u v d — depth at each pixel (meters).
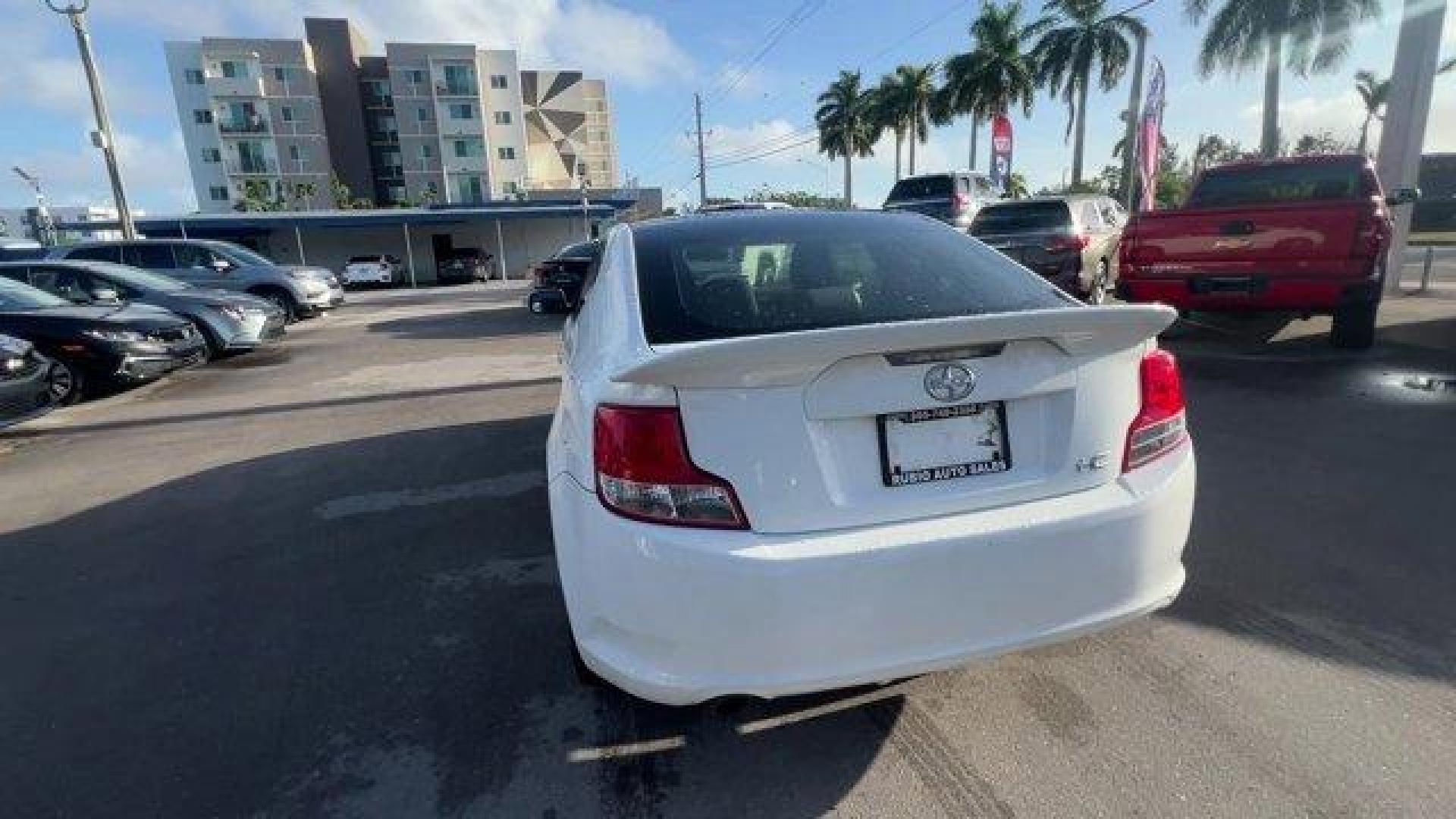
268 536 4.13
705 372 1.78
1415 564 3.19
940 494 1.92
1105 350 2.05
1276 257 6.66
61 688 2.79
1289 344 7.76
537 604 3.23
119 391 9.05
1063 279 10.34
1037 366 1.98
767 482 1.81
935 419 1.94
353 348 12.09
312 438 6.21
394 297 26.61
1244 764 2.14
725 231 2.93
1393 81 11.40
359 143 67.62
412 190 67.88
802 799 2.10
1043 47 36.22
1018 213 10.97
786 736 2.34
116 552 4.04
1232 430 5.05
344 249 41.94
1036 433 2.02
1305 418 5.26
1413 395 5.74
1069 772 2.14
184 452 6.02
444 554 3.78
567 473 2.18
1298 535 3.50
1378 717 2.30
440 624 3.10
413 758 2.32
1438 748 2.16
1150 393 2.15
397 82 66.62
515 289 28.38
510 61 71.31
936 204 15.57
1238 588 3.05
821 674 1.83
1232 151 61.00
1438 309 9.89
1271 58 26.20
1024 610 1.94
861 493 1.88
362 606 3.29
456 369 9.41
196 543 4.10
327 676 2.78
